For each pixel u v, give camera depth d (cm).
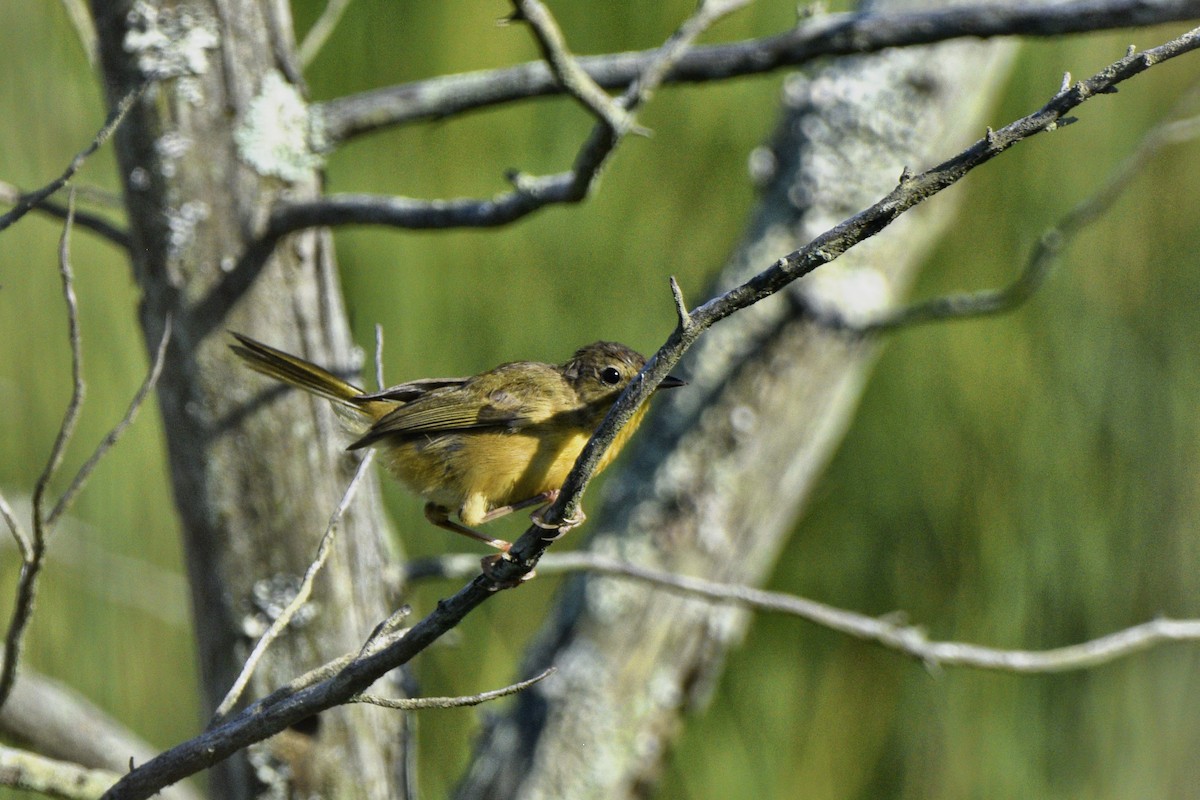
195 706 1092
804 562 1061
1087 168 1017
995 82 1109
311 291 812
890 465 1029
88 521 1036
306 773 796
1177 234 980
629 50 1052
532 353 1015
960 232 1091
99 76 795
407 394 809
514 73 804
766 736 1024
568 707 1040
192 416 790
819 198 1084
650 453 1098
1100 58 1041
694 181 1070
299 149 789
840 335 1054
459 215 727
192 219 776
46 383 1014
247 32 780
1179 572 955
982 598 975
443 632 545
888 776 995
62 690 950
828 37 798
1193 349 962
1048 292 983
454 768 1071
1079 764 962
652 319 1051
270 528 798
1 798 852
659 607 1052
